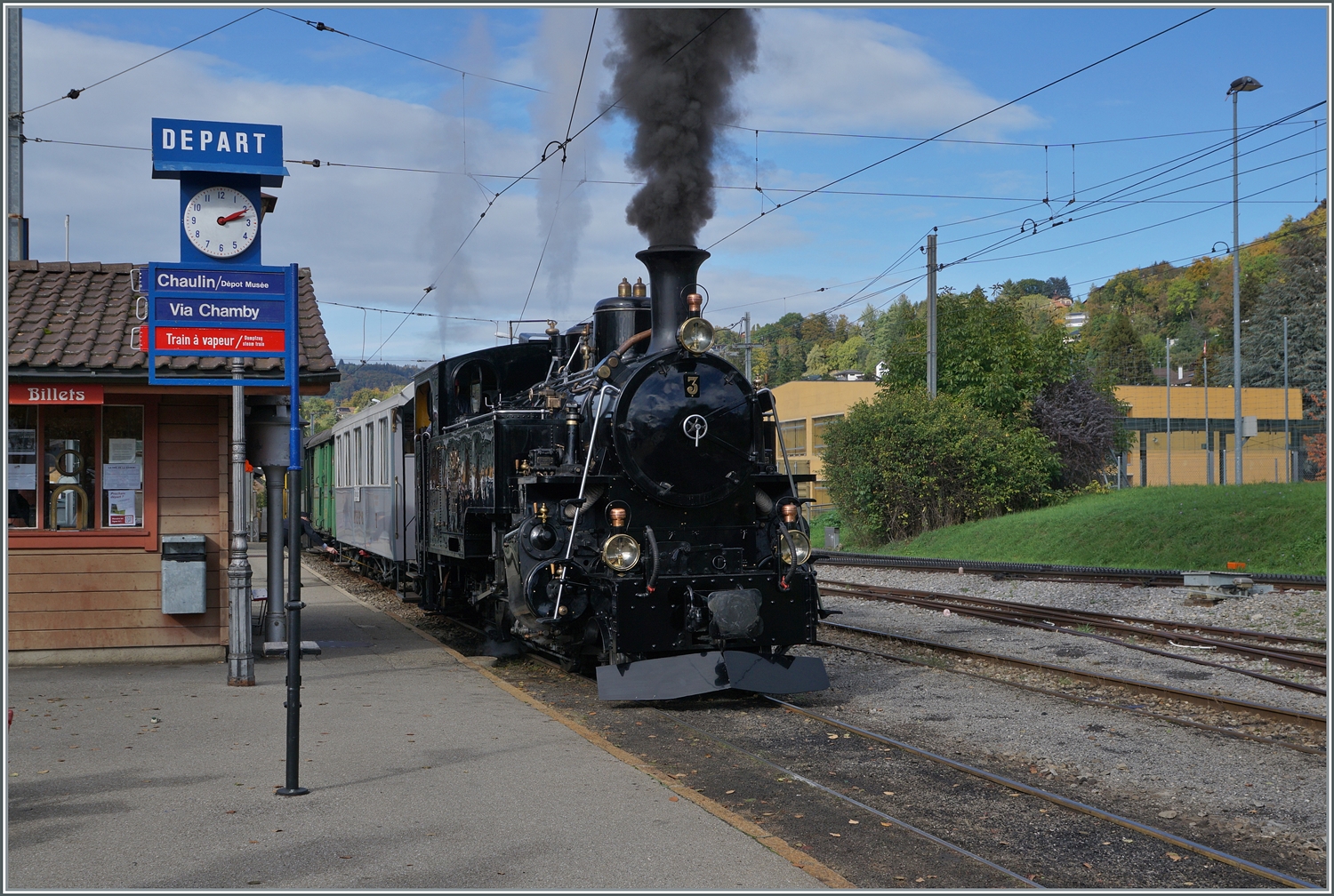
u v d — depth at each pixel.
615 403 9.53
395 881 4.71
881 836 5.72
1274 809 6.18
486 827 5.46
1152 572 17.31
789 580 9.34
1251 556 19.34
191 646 10.97
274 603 11.45
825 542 33.44
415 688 9.52
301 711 8.41
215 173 9.45
